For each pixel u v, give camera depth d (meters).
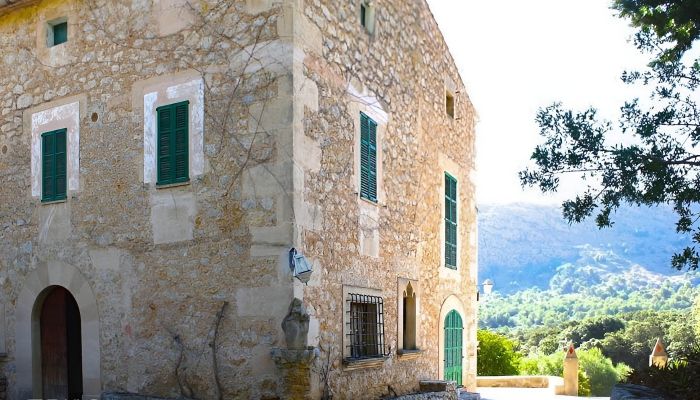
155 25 8.86
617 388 8.67
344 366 8.62
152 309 8.53
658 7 8.95
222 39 8.34
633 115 8.34
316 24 8.48
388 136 10.49
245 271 7.94
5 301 9.97
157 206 8.62
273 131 7.91
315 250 8.16
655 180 8.05
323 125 8.51
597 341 47.72
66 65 9.60
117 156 9.01
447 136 13.21
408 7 11.55
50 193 9.63
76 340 9.55
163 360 8.37
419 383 11.14
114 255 8.91
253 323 7.82
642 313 53.50
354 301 9.09
